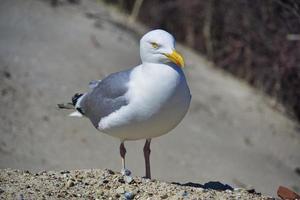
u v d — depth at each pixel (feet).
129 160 48.44
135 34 73.46
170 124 28.66
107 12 77.71
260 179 51.16
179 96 28.02
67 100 53.57
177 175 47.67
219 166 51.06
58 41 63.10
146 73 28.27
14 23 64.23
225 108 63.05
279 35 66.03
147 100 27.89
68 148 48.11
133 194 27.02
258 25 68.13
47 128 49.83
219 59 73.77
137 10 79.82
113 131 29.58
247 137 59.00
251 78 70.28
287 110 66.95
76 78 57.11
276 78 67.51
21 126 49.21
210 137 55.93
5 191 26.55
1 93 52.13
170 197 26.89
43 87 54.60
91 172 28.94
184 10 77.36
